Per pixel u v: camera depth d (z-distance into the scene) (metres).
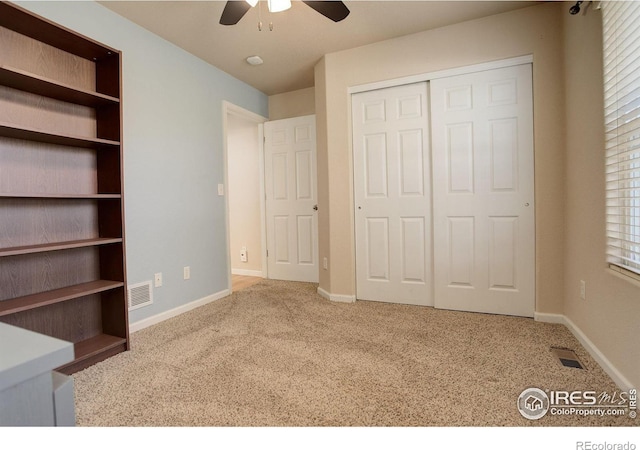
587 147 1.97
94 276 2.19
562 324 2.43
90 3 2.21
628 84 1.49
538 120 2.46
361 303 3.07
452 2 2.38
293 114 4.09
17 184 1.85
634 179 1.48
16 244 1.84
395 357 1.95
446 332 2.33
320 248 3.39
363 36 2.82
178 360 1.96
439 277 2.85
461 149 2.73
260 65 3.31
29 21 1.73
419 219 2.94
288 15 2.47
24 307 1.63
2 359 0.50
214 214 3.28
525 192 2.56
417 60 2.81
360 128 3.08
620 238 1.62
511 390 1.59
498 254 2.66
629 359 1.52
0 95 1.79
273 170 4.16
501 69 2.58
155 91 2.66
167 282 2.75
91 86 2.18
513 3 2.41
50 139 1.88
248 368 1.85
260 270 4.42
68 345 0.56
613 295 1.67
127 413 1.44
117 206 2.11
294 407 1.47
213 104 3.29
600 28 1.78
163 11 2.36
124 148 2.42
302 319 2.66
